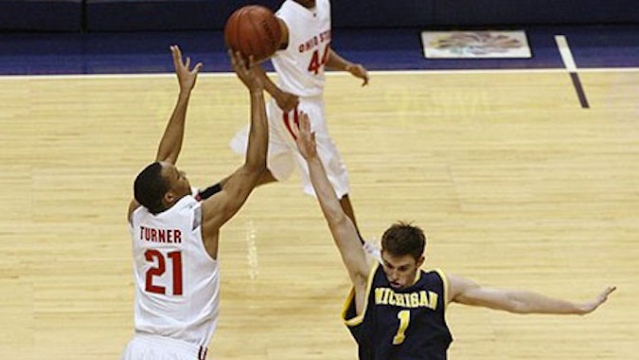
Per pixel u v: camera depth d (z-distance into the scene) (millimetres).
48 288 19578
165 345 15281
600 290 19641
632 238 20984
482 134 23953
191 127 24094
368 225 21188
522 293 14727
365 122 24312
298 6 18766
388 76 26047
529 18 27797
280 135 19250
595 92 25500
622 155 23312
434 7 27641
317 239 20938
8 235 20812
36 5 27234
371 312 14516
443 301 14469
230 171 22703
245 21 17750
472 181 22484
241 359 18172
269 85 18281
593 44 27406
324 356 18281
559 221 21391
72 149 23344
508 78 26047
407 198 21984
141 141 23641
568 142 23703
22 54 26781
